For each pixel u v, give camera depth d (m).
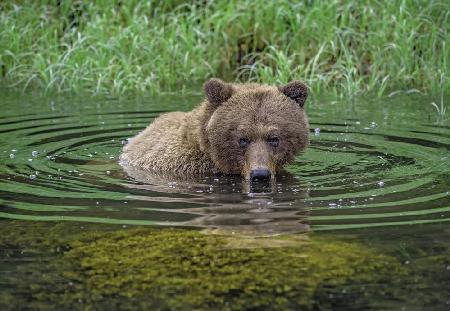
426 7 21.17
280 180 11.61
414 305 7.21
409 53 20.38
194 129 12.49
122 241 8.78
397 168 12.23
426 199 10.34
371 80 19.81
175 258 8.27
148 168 12.57
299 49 20.98
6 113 17.17
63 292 7.53
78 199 10.55
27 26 21.94
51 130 15.42
